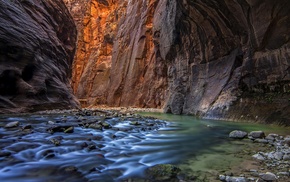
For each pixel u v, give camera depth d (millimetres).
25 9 17328
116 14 47812
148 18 34531
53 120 9391
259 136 6758
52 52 18859
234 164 4230
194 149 5535
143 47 34188
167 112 19594
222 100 13305
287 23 9625
